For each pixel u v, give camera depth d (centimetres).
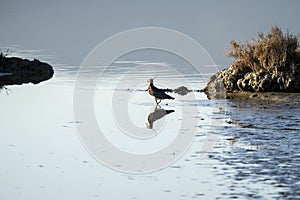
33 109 3759
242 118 3353
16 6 12256
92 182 2292
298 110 3541
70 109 3750
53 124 3303
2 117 3512
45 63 5522
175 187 2206
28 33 8681
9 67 5438
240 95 4184
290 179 2234
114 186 2241
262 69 4312
